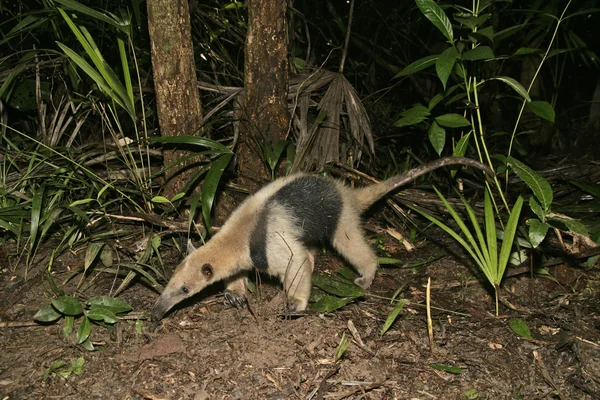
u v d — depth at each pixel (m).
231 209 2.12
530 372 1.64
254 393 1.53
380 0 3.09
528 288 1.94
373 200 2.01
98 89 2.07
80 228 1.98
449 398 1.55
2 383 1.54
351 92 2.28
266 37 2.03
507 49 2.81
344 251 1.94
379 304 1.86
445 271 2.04
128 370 1.58
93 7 2.26
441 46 2.73
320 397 1.52
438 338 1.72
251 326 1.72
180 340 1.67
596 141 2.93
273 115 2.10
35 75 2.40
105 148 2.11
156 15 1.83
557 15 2.66
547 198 1.67
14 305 1.79
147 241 1.91
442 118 1.83
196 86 1.94
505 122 3.11
